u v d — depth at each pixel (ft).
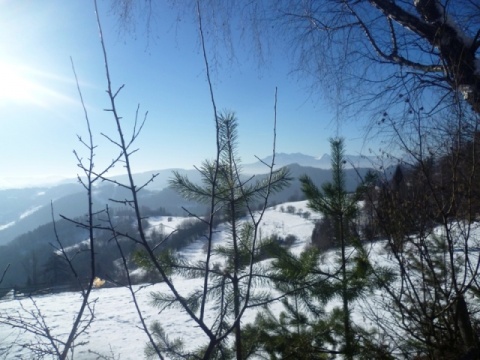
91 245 4.96
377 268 8.79
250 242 7.77
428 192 7.52
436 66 11.84
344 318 9.10
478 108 8.34
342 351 8.95
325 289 8.36
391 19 13.19
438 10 11.07
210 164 7.29
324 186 9.47
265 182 7.51
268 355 10.09
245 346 9.07
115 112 4.63
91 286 5.02
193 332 23.77
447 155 7.40
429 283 8.24
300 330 9.84
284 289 8.00
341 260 9.05
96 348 23.41
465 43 10.59
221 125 6.84
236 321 4.82
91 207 4.83
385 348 8.73
